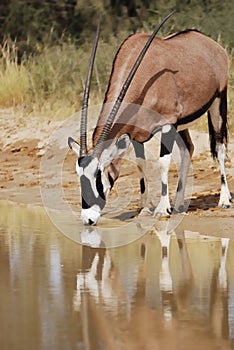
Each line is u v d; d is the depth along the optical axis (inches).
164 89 396.5
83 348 214.5
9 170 552.1
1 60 757.3
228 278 285.4
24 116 662.5
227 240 348.2
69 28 886.4
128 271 298.5
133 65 392.5
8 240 353.7
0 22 896.9
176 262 310.3
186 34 430.6
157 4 858.8
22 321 237.3
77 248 338.0
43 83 705.0
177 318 239.9
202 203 432.1
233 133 563.2
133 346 215.9
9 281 284.0
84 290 271.6
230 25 765.9
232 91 610.5
